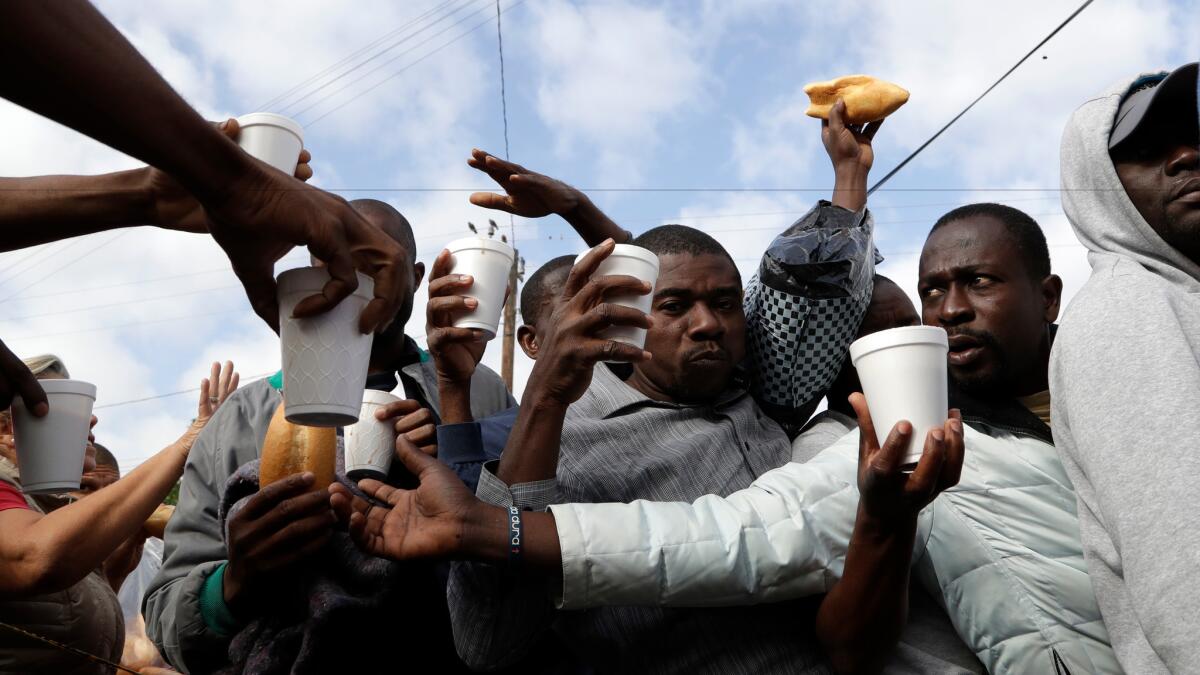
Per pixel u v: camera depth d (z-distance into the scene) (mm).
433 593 2424
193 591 2498
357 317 1813
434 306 2451
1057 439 2258
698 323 2627
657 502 2227
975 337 2553
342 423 1855
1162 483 1888
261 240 1701
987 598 2324
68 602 2680
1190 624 1795
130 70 1427
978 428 2518
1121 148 2441
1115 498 1959
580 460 2438
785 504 2242
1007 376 2555
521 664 2424
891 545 2105
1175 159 2381
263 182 1616
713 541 2148
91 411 2580
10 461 2818
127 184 1971
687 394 2639
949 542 2371
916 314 3021
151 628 2650
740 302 2732
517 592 2141
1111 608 2180
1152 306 2104
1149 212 2404
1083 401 2076
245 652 2371
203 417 3172
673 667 2295
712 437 2562
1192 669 1782
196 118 1516
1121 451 1962
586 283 2201
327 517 2283
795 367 2820
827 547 2230
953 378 2586
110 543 2506
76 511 2488
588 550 2059
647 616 2322
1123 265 2273
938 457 1946
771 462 2615
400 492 2119
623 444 2498
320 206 1685
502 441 2633
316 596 2305
